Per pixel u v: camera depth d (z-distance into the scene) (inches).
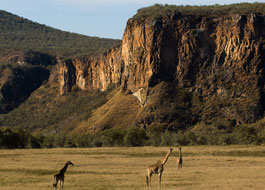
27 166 2250.2
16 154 3083.2
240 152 3112.7
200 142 4921.3
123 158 2682.1
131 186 1631.4
